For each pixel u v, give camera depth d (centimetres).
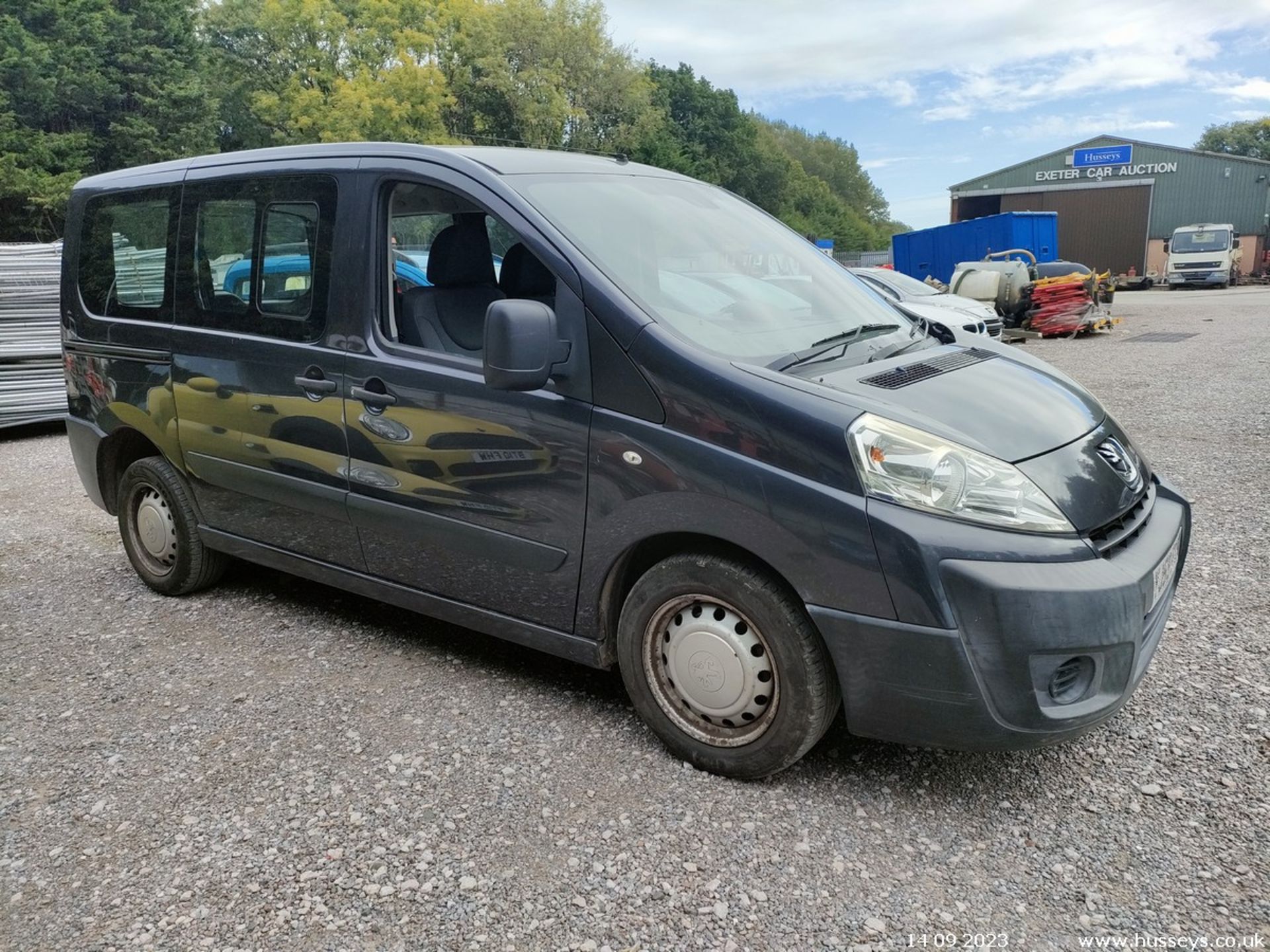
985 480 242
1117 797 266
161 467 426
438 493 320
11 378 874
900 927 218
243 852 250
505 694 337
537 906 228
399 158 329
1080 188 4731
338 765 292
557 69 5472
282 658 373
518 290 357
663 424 270
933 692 242
